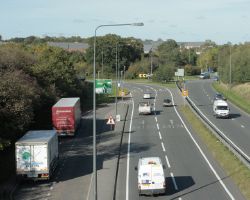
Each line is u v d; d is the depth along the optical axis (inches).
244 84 5639.8
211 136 2529.5
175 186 1628.9
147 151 2269.9
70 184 1690.5
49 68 3513.8
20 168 1694.1
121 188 1619.1
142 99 4987.7
